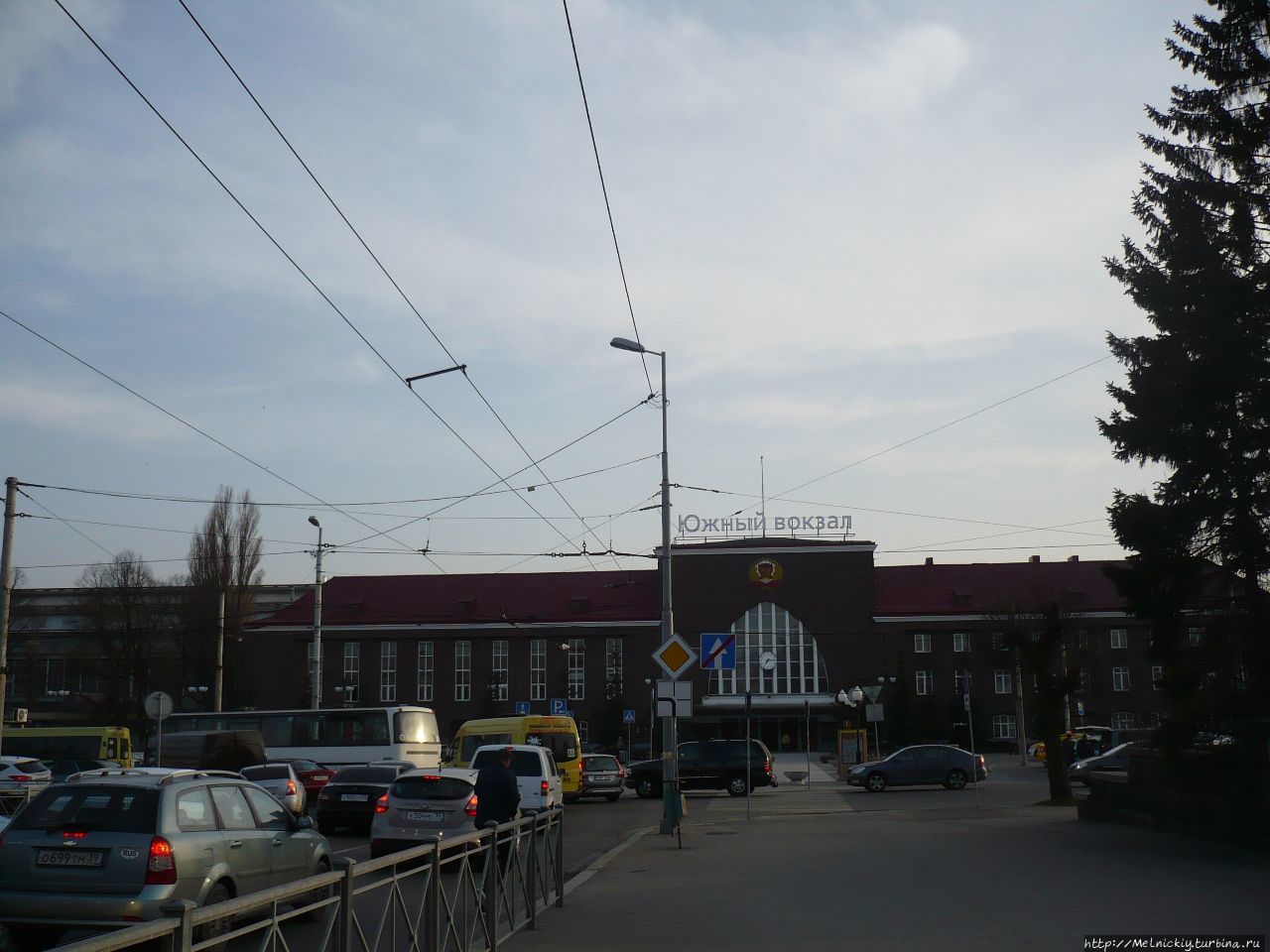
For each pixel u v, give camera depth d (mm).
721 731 83625
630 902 13422
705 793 43406
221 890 10883
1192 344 20688
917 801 35281
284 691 84562
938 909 12125
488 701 83562
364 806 24984
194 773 11414
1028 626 37844
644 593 86250
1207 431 20500
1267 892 12766
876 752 59031
